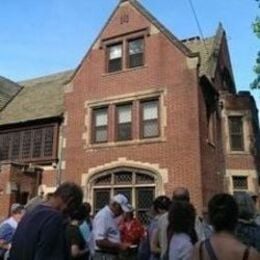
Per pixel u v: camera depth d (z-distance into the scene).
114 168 17.94
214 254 2.99
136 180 17.41
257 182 19.78
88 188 18.31
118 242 7.25
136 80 18.62
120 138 18.38
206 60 21.42
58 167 19.61
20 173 19.19
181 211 4.50
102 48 20.11
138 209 16.95
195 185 16.00
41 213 3.78
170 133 17.12
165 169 16.78
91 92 19.66
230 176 19.66
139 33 19.30
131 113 18.41
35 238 3.65
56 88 24.52
